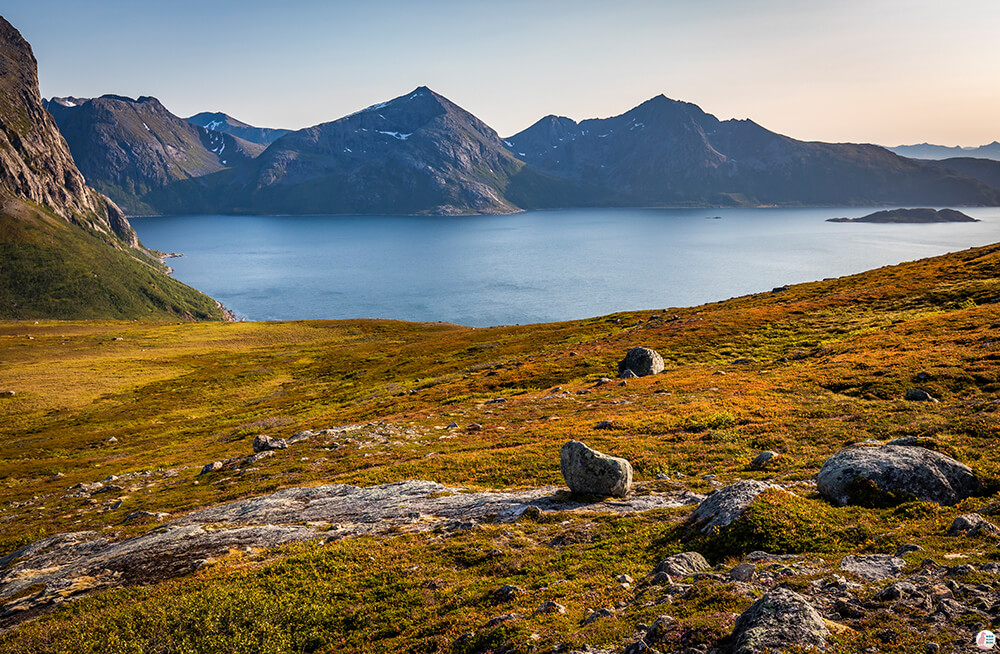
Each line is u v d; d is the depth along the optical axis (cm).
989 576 1153
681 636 1077
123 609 1783
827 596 1171
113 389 9400
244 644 1518
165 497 3912
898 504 1700
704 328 7006
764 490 1786
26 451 6562
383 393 7231
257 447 4778
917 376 3472
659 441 3164
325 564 1992
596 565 1644
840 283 9469
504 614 1408
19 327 15500
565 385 5659
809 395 3600
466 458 3369
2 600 2297
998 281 6625
